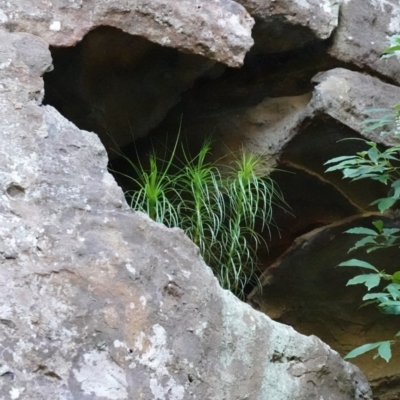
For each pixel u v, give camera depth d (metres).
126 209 2.25
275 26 3.43
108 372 1.98
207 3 3.01
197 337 2.20
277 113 3.69
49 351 1.91
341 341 3.98
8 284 1.94
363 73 3.70
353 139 3.42
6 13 2.56
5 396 1.80
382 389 3.92
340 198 3.64
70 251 2.07
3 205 2.05
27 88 2.29
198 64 3.24
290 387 2.45
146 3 2.86
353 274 3.79
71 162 2.24
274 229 3.72
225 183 3.36
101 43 2.87
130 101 3.31
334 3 3.60
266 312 3.90
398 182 2.91
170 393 2.06
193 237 3.15
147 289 2.15
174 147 3.52
